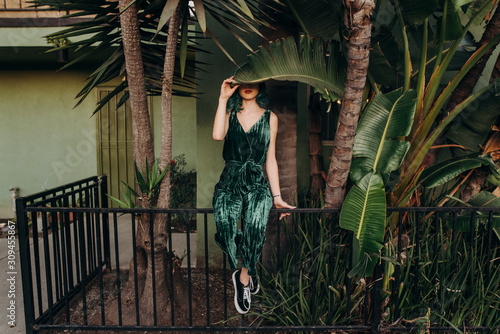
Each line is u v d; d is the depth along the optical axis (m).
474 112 3.52
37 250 3.13
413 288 3.12
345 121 2.80
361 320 3.09
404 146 2.81
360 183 2.81
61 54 5.48
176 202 6.34
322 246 3.08
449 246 3.14
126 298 3.55
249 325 3.15
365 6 2.54
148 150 3.41
